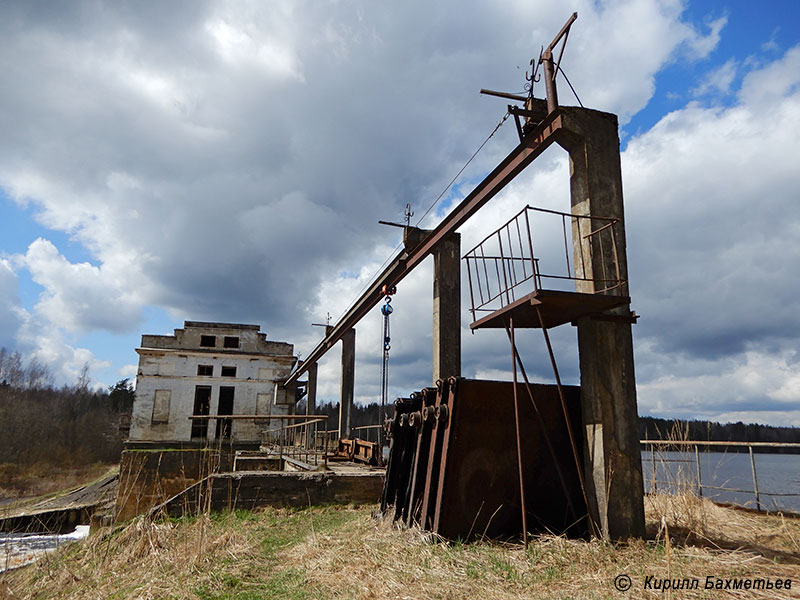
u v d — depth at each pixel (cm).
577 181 694
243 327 3750
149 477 2017
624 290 638
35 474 5244
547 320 675
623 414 608
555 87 757
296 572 525
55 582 628
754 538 592
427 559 508
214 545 652
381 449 1467
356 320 2083
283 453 1894
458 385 627
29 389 9125
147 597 488
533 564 478
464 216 1091
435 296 1284
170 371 3531
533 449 643
